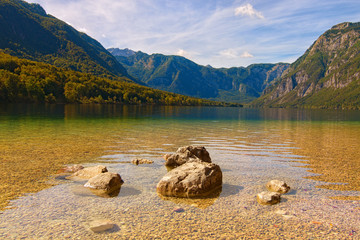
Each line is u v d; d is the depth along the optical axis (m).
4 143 19.95
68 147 18.94
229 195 10.01
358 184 11.38
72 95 153.38
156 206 8.77
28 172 12.27
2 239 6.26
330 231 7.08
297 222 7.64
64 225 7.13
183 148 14.91
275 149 20.28
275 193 9.63
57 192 9.76
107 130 30.98
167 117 64.44
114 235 6.64
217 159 16.47
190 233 6.86
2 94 118.50
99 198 9.33
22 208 8.18
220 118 69.81
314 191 10.46
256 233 6.93
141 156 16.66
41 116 51.22
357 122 60.72
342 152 19.16
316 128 42.06
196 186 9.98
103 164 14.34
